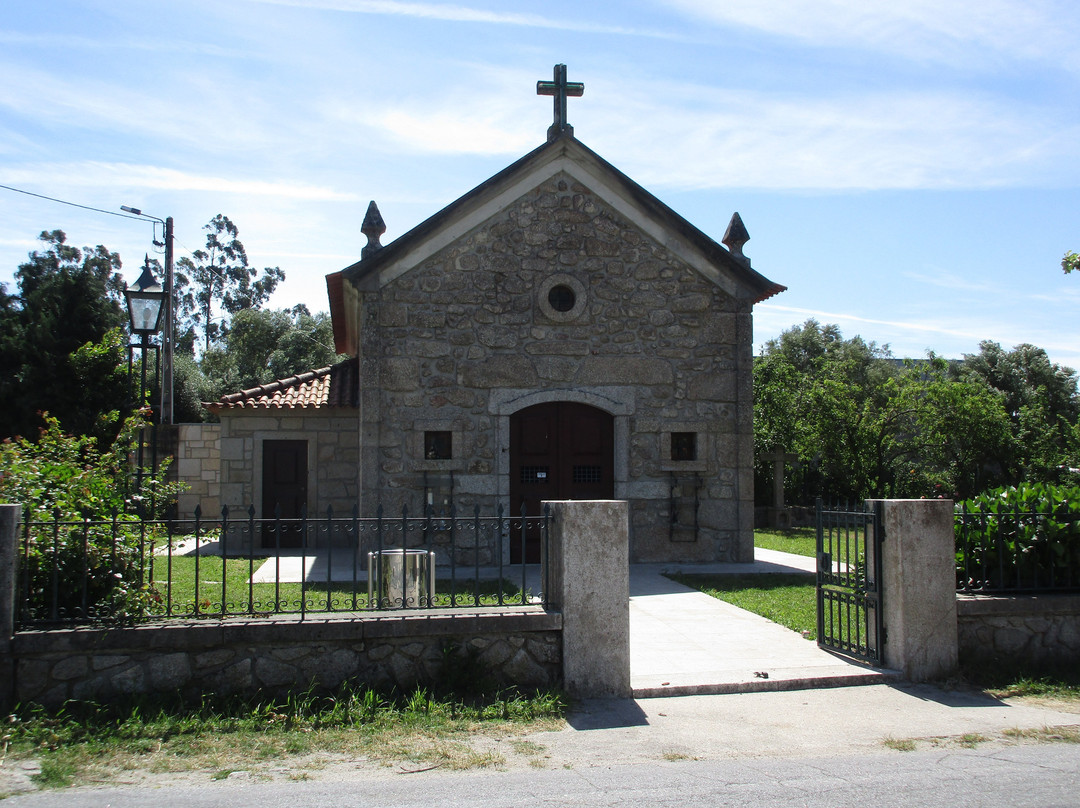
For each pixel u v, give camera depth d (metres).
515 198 12.73
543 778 4.64
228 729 5.29
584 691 6.08
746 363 13.09
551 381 12.66
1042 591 7.04
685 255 13.07
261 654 5.70
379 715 5.52
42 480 6.34
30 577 5.73
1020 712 5.91
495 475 12.45
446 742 5.19
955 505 7.58
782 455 22.50
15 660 5.40
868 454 24.17
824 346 44.53
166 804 4.23
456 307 12.53
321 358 40.09
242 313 43.31
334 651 5.79
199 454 18.89
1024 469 23.53
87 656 5.49
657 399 12.92
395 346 12.38
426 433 12.48
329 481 15.90
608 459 12.95
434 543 12.26
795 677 6.47
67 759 4.80
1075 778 4.66
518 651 6.07
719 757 5.01
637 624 8.49
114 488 7.21
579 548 6.13
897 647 6.64
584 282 12.82
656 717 5.74
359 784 4.53
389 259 12.40
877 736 5.41
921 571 6.66
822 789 4.49
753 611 9.16
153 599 5.86
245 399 15.83
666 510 12.88
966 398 23.47
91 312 25.41
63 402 24.23
